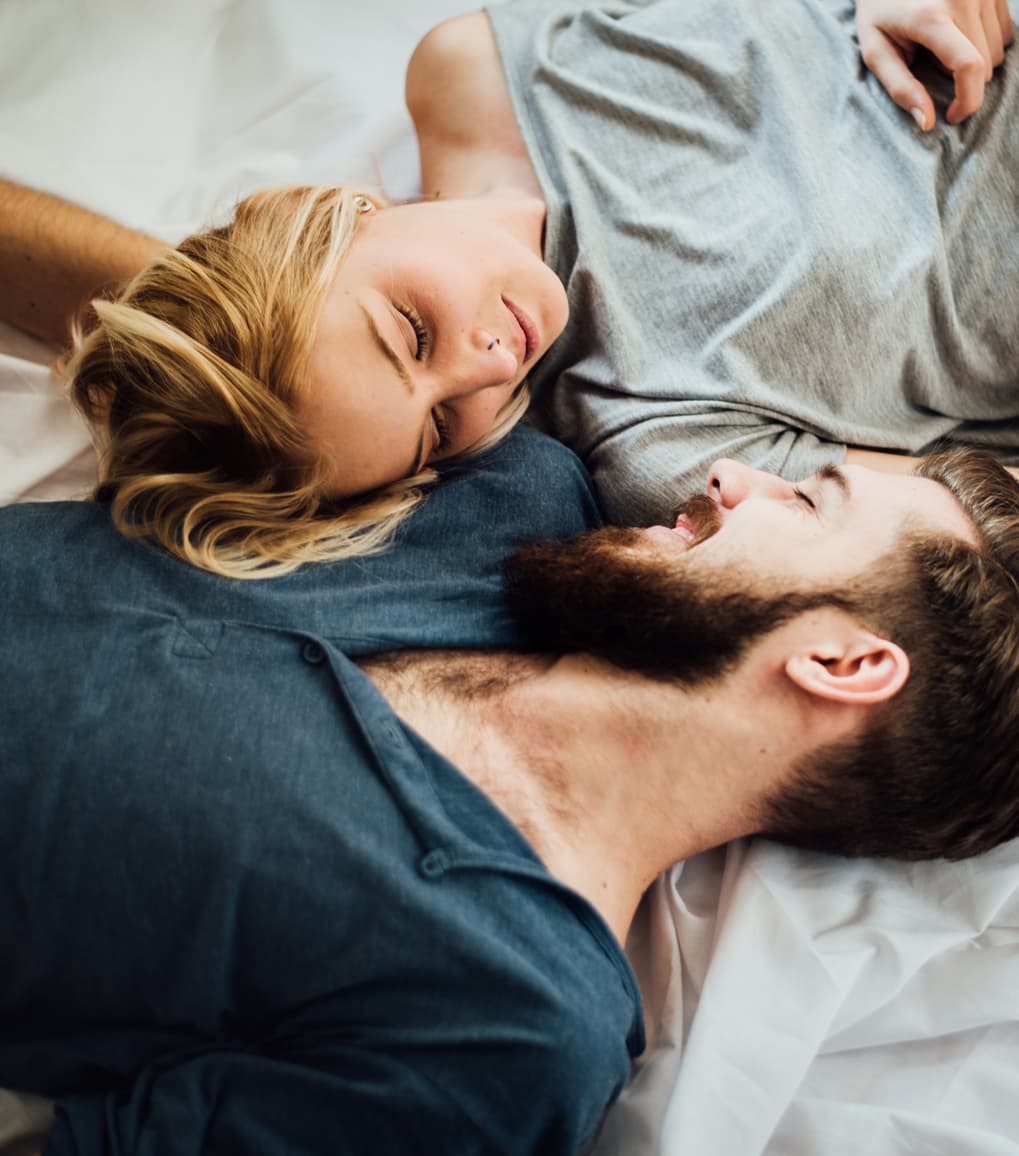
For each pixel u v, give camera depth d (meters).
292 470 0.88
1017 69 1.03
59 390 1.06
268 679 0.74
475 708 0.80
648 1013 0.86
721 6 1.06
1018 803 0.82
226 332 0.86
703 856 0.93
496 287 0.89
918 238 0.99
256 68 1.27
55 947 0.71
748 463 0.95
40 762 0.71
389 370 0.84
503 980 0.67
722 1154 0.75
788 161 1.00
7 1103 0.78
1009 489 0.84
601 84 1.07
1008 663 0.77
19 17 1.20
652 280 1.00
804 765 0.79
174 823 0.69
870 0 1.05
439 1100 0.67
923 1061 0.85
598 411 1.00
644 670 0.79
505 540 0.91
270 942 0.68
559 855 0.77
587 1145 0.80
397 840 0.70
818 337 0.97
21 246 1.05
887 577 0.77
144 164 1.18
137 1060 0.74
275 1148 0.67
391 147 1.25
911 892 0.88
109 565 0.79
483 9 1.15
